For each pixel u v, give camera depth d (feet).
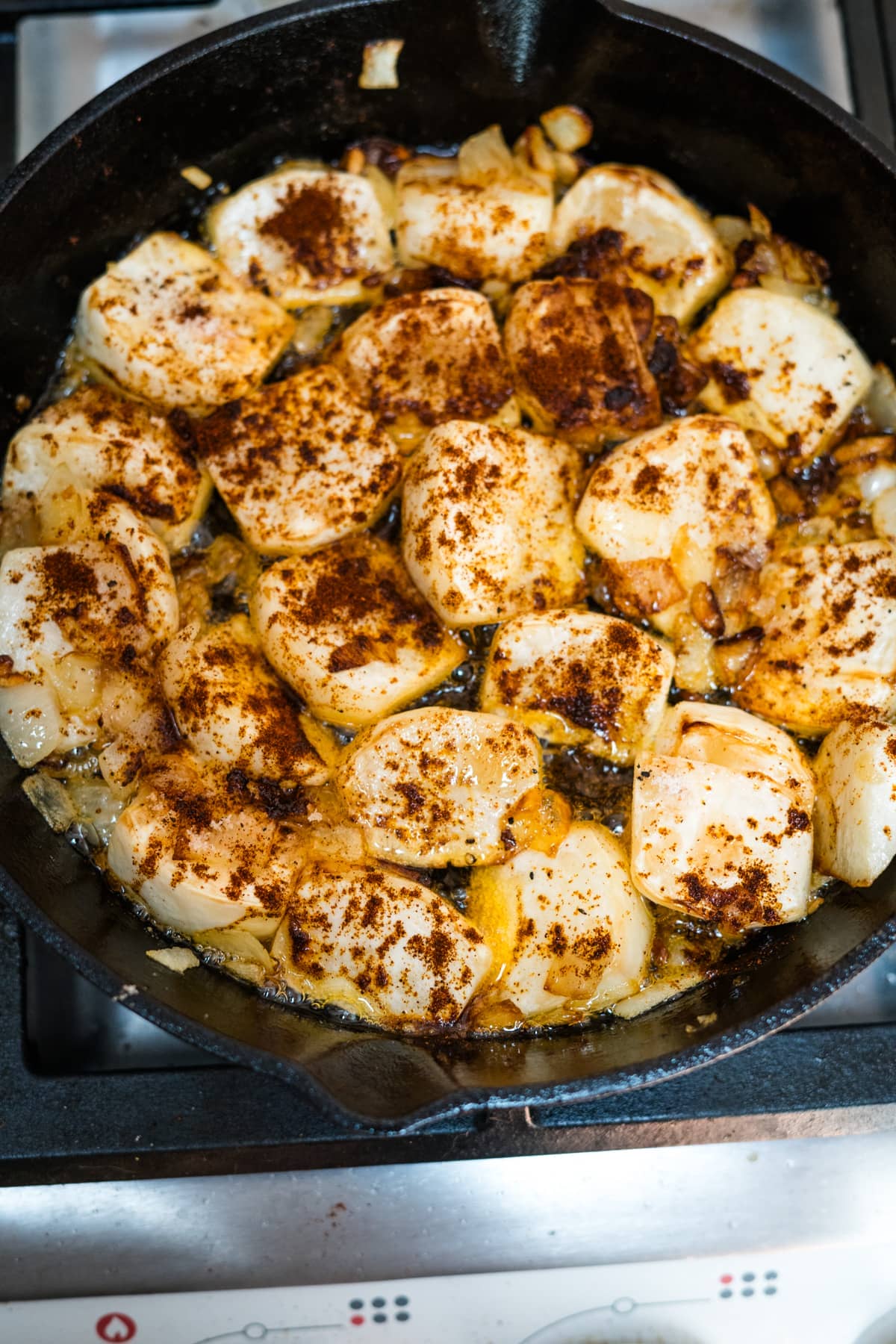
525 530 1.77
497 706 1.75
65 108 1.96
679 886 1.69
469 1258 1.77
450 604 1.74
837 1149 1.78
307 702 1.77
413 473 1.79
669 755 1.73
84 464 1.79
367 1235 1.77
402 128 1.92
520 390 1.84
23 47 1.97
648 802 1.70
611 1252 1.77
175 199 1.89
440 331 1.82
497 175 1.89
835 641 1.76
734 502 1.78
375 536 1.82
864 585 1.77
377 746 1.72
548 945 1.69
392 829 1.72
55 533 1.77
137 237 1.89
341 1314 1.77
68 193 1.75
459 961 1.68
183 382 1.82
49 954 1.82
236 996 1.70
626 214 1.86
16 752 1.74
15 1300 1.75
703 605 1.78
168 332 1.82
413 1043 1.69
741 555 1.79
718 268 1.88
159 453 1.80
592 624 1.74
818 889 1.74
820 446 1.86
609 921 1.69
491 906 1.72
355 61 1.81
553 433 1.84
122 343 1.80
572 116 1.89
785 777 1.72
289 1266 1.77
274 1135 1.72
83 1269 1.76
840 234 1.85
